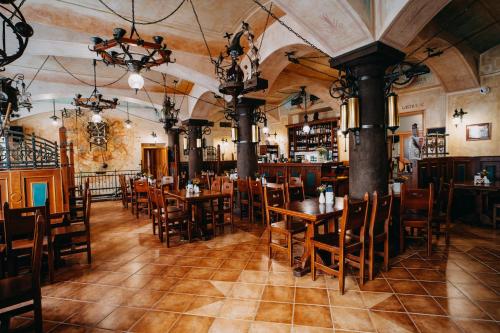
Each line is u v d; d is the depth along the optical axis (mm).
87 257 3957
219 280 3252
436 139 6855
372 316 2467
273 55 5582
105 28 5184
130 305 2756
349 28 3572
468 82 7039
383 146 3848
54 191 4316
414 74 3863
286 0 3488
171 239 4977
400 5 3246
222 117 15312
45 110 10922
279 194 3910
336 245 2984
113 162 12211
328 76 8586
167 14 4922
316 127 12156
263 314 2539
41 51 5691
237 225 5867
